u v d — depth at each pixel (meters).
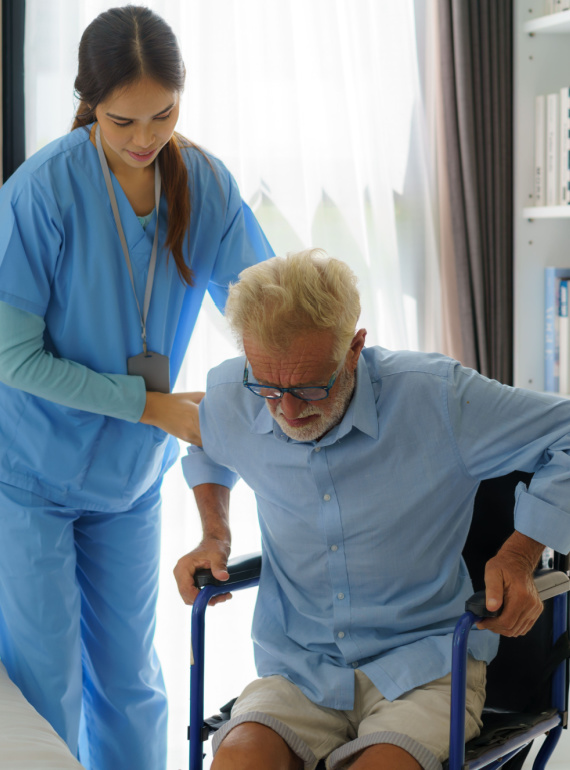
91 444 1.59
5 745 1.25
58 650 1.62
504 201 2.32
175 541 2.15
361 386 1.26
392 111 2.29
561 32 2.23
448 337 2.40
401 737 1.12
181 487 2.14
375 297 2.30
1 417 1.57
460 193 2.30
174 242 1.57
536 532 1.21
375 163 2.25
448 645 1.25
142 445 1.63
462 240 2.31
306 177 2.22
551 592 1.22
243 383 1.22
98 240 1.52
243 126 2.15
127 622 1.76
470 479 1.27
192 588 1.32
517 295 2.28
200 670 1.28
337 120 2.20
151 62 1.34
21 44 1.93
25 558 1.58
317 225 2.24
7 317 1.47
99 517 1.71
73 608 1.65
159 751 1.87
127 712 1.80
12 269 1.46
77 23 1.97
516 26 2.22
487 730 1.23
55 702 1.63
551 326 2.27
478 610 1.11
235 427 1.36
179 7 2.04
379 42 2.26
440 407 1.24
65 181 1.48
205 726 1.28
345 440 1.26
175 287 1.63
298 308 1.13
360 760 1.11
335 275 1.16
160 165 1.55
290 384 1.15
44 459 1.57
